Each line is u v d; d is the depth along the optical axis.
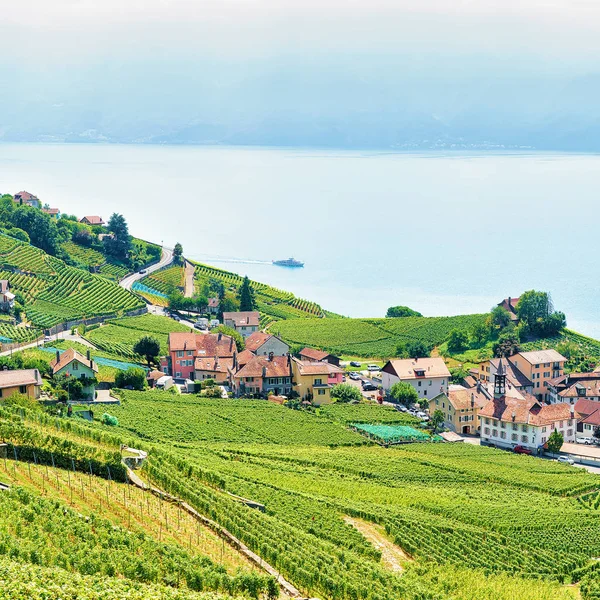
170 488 140.75
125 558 104.31
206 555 116.19
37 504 113.56
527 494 187.00
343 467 193.12
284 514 148.38
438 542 147.50
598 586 136.50
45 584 90.50
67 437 156.62
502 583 133.50
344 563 129.00
